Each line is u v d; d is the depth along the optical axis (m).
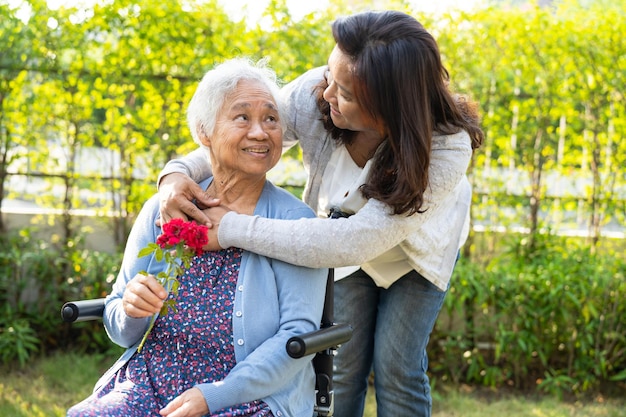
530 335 4.29
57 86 4.47
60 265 4.59
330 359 2.16
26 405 3.75
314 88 2.43
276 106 2.20
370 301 2.68
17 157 4.56
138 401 2.07
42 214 4.66
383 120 2.06
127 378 2.13
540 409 3.99
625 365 4.40
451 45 4.47
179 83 4.50
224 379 1.99
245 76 2.18
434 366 4.45
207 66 4.47
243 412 2.02
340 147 2.45
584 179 4.63
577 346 4.34
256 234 2.07
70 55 4.46
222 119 2.16
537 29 4.45
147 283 2.04
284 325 2.09
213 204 2.17
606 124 4.51
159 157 4.59
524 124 4.58
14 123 4.53
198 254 2.05
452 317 4.44
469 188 2.62
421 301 2.57
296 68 4.42
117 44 4.46
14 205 4.81
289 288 2.12
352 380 2.72
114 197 4.65
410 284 2.57
